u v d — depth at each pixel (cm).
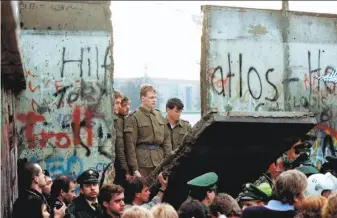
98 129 1021
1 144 700
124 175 1055
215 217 677
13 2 539
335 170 979
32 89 1005
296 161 988
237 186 928
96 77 1023
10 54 659
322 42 1205
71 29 1020
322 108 1199
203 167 859
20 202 734
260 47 1164
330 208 591
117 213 704
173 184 870
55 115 1010
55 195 814
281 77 1175
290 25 1184
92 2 1024
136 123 1049
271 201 647
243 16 1155
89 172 741
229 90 1144
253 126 786
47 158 1005
